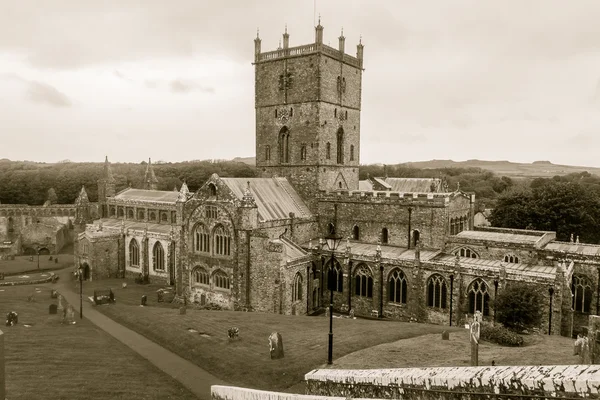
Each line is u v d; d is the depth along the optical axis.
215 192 80.94
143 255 112.06
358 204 88.00
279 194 89.06
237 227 76.94
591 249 77.12
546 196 107.88
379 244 86.31
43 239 150.88
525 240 77.44
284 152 95.12
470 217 90.12
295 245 82.06
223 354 51.75
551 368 12.18
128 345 58.47
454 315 70.56
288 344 52.75
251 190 84.50
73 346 54.53
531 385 11.94
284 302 73.50
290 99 92.06
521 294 59.16
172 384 44.56
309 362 46.28
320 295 84.50
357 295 82.00
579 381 10.82
